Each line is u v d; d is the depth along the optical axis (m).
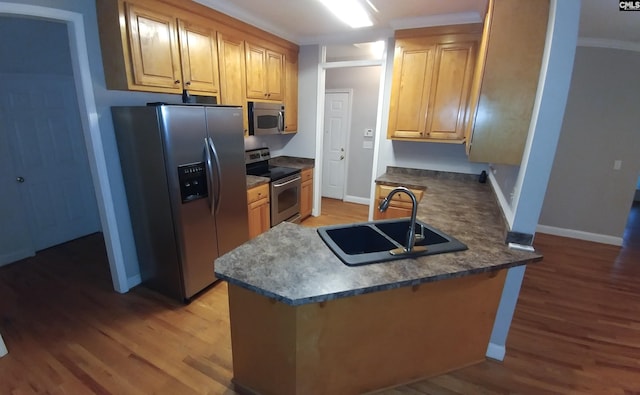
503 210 2.14
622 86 3.75
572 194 4.19
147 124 2.25
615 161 3.93
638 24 3.00
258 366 1.69
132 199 2.59
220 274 1.40
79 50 2.16
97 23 2.22
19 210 3.23
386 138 3.86
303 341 1.49
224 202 2.79
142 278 2.84
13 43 2.97
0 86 3.01
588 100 3.88
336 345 1.59
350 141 5.56
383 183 3.52
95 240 3.79
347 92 5.39
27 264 3.19
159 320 2.40
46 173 3.47
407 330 1.75
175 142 2.29
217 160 2.60
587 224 4.20
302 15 3.12
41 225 3.49
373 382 1.79
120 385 1.82
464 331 1.91
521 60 1.69
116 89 2.31
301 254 1.60
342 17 3.17
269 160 4.50
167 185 2.34
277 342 1.55
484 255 1.63
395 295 1.63
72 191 3.73
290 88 4.16
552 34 1.50
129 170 2.50
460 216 2.26
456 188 3.20
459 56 3.09
